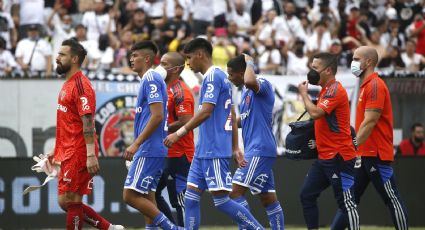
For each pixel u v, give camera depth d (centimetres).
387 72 3388
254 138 2305
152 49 2270
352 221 2359
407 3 5003
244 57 2300
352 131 2395
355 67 2442
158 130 2208
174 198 2589
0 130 3200
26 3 4297
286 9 4625
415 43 4444
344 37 4569
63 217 3152
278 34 4500
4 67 3897
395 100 3378
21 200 3145
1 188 3141
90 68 3875
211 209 3203
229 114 2216
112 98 3241
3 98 3197
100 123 3228
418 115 3378
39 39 4000
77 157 2181
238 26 4656
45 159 2300
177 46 3681
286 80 3334
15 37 4281
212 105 2158
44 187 3147
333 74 2375
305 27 4666
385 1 5081
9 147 3203
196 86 3186
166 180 2589
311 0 4969
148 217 2225
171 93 2552
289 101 3325
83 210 2266
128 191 2203
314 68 2375
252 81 2241
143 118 2203
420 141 3372
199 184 2227
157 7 4616
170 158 2564
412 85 3381
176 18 4266
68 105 2184
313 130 2414
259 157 2292
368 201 3262
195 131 3112
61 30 4281
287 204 3238
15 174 3147
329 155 2367
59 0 4484
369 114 2405
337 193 2375
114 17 4450
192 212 2227
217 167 2189
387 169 2475
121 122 3247
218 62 3934
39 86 3209
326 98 2350
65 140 2195
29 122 3203
